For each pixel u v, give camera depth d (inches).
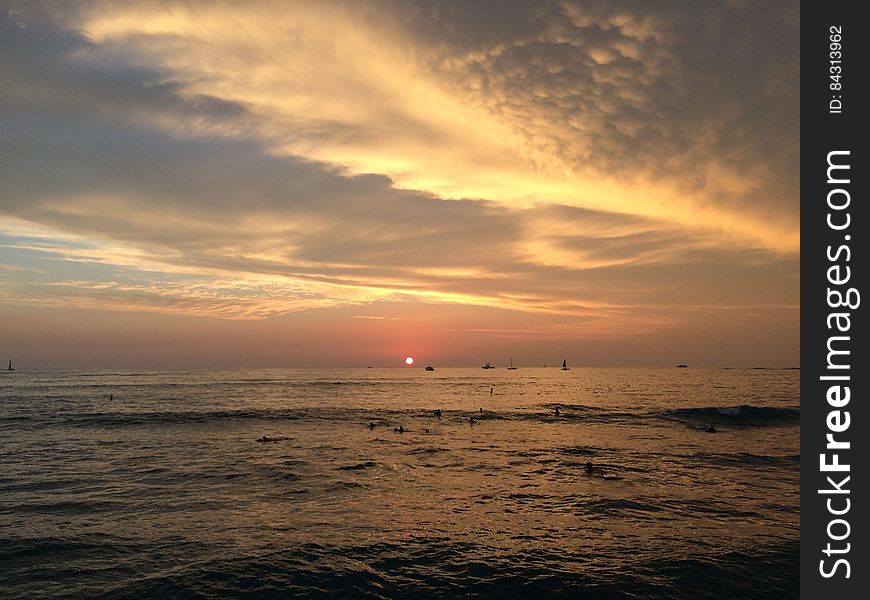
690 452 1207.6
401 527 629.6
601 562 520.4
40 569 497.7
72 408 2255.2
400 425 1747.0
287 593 450.9
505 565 512.1
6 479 892.6
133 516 670.5
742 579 480.7
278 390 3882.9
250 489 819.4
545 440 1412.4
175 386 4271.7
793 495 789.2
